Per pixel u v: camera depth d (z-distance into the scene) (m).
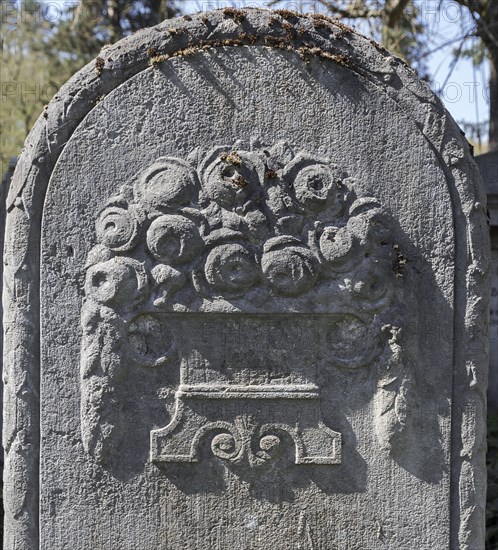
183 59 2.31
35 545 2.40
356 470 2.41
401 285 2.37
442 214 2.37
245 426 2.38
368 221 2.33
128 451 2.37
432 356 2.40
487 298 2.43
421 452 2.42
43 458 2.37
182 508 2.39
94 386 2.33
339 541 2.42
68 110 2.30
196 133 2.32
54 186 2.31
